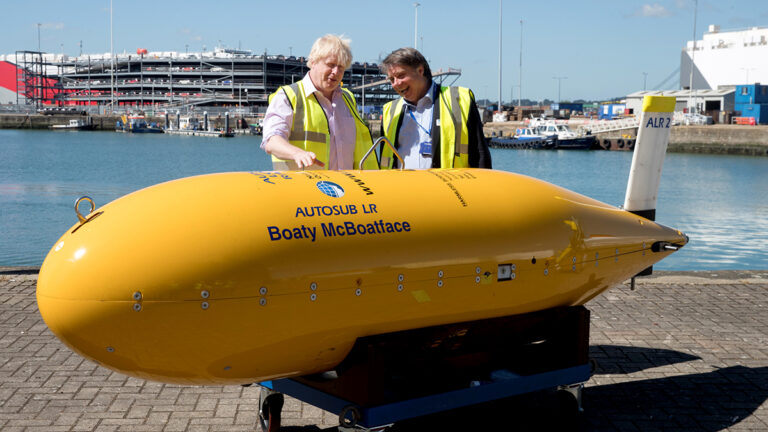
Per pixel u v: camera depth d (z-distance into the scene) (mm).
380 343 3199
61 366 4820
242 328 2895
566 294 3840
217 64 124375
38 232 19984
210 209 2906
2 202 26594
